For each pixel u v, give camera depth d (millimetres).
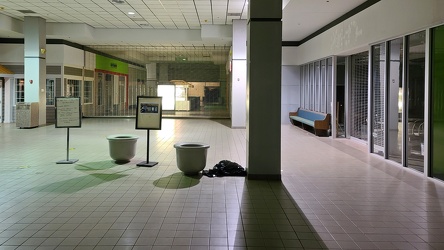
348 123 12531
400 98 8102
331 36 12375
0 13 14164
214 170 6828
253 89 6426
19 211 4691
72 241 3768
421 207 5004
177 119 20797
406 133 7570
